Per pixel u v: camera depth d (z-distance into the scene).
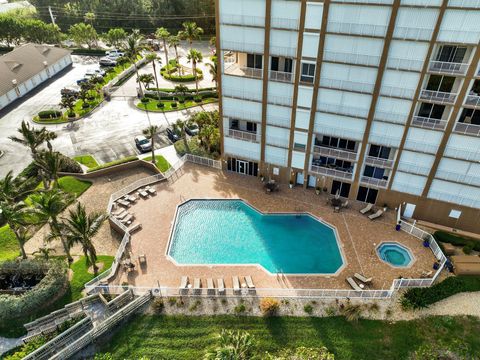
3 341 29.73
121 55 92.06
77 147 55.75
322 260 35.56
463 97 31.95
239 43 37.72
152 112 65.94
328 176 42.34
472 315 30.52
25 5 127.69
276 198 43.41
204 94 72.00
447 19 29.39
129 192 44.31
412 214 40.25
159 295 32.03
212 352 24.11
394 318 30.25
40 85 78.06
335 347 28.42
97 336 29.17
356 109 36.56
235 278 33.22
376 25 31.67
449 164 35.47
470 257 34.41
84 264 35.88
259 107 40.88
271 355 27.72
